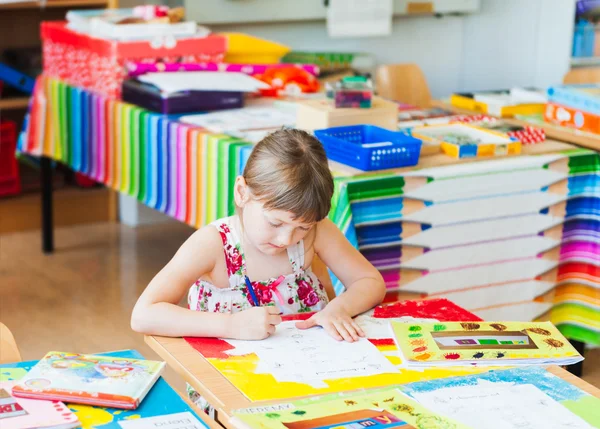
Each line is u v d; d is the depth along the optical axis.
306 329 1.45
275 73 3.36
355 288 1.60
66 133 3.45
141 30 3.16
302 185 1.39
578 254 2.47
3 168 3.98
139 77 3.05
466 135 2.54
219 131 2.63
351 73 3.95
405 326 1.44
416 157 2.23
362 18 4.30
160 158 2.84
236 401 1.17
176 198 2.79
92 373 1.26
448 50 4.94
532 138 2.55
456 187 2.21
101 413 1.16
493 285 2.36
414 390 1.20
